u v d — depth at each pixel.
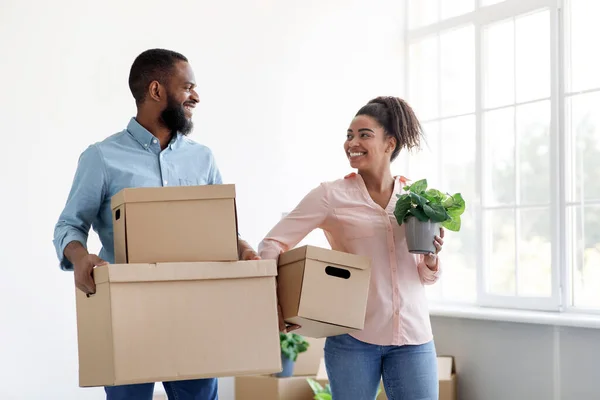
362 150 2.36
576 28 3.82
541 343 3.58
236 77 4.19
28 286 3.52
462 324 3.94
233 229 1.85
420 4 4.75
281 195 4.33
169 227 1.82
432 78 4.70
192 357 1.76
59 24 3.65
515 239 4.03
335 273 2.21
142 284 1.74
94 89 3.74
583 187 3.74
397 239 2.30
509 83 4.13
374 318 2.23
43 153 3.59
